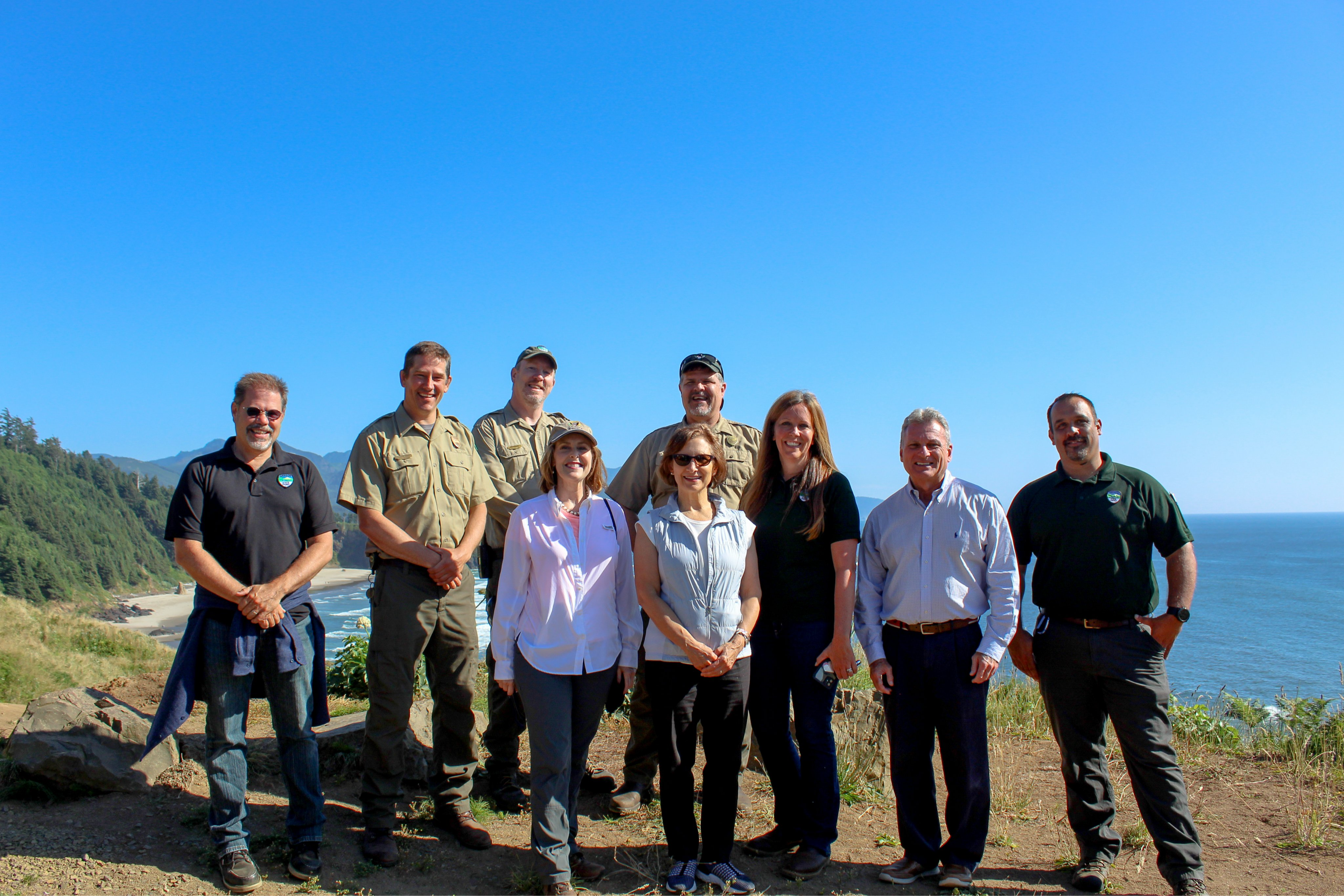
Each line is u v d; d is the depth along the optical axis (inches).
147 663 565.6
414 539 151.0
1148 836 168.1
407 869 142.4
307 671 140.6
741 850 158.9
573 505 149.9
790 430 153.9
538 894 134.1
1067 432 148.9
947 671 145.2
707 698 141.1
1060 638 149.0
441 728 156.9
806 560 151.1
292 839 136.4
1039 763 231.6
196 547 131.2
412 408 158.7
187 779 164.1
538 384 200.4
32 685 419.2
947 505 148.3
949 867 145.2
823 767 148.9
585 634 141.6
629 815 173.9
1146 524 145.3
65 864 129.4
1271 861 159.8
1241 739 250.1
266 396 136.9
